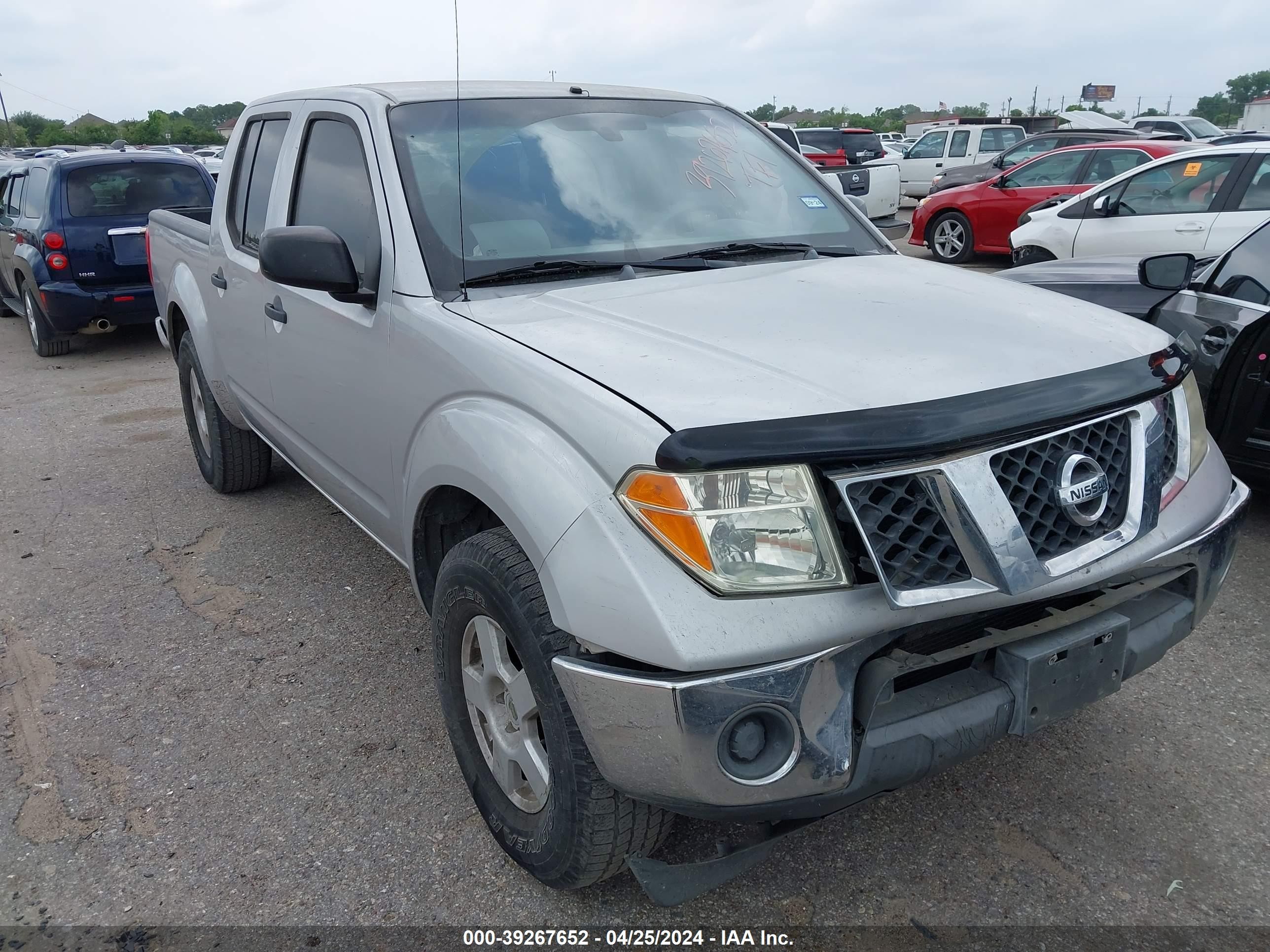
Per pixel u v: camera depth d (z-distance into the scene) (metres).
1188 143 11.43
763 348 2.13
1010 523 1.85
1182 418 2.31
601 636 1.83
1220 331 4.07
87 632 3.71
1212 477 2.36
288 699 3.23
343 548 4.42
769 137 3.67
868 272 2.86
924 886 2.35
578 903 2.33
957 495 1.82
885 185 14.05
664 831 2.11
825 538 1.81
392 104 3.06
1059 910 2.26
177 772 2.87
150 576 4.19
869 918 2.26
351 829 2.61
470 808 2.69
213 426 4.79
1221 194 8.46
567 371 2.10
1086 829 2.52
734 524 1.79
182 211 5.59
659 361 2.09
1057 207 9.90
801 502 1.80
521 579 2.06
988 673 2.03
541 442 2.05
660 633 1.76
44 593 4.05
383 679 3.34
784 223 3.27
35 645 3.62
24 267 8.70
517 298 2.60
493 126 3.09
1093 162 11.73
